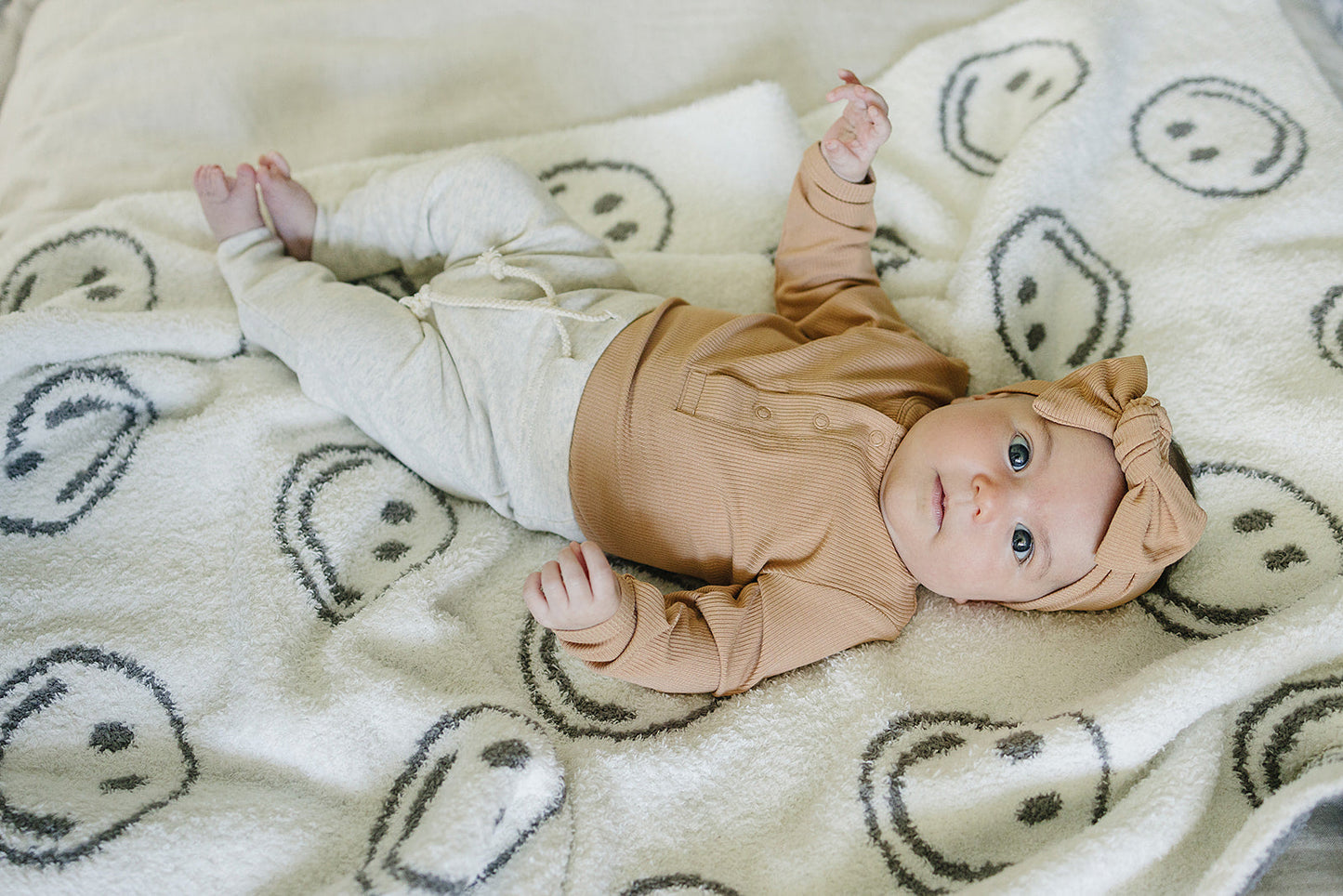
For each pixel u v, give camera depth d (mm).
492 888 995
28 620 1136
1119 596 1193
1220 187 1547
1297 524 1265
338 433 1355
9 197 1590
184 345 1345
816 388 1256
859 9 1861
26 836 973
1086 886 970
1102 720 1074
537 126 1735
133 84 1650
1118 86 1664
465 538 1287
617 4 1816
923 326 1494
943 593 1225
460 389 1302
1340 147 1543
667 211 1662
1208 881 952
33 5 1805
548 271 1368
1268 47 1674
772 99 1651
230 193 1382
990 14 1863
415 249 1471
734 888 1048
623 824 1093
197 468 1271
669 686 1150
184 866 994
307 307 1312
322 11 1738
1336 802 975
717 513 1229
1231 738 1105
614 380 1257
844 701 1180
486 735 1061
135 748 1092
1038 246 1517
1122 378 1146
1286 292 1419
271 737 1098
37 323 1247
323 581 1214
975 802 1078
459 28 1769
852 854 1064
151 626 1159
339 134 1679
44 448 1239
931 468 1167
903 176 1644
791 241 1474
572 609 1051
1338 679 1100
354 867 1018
